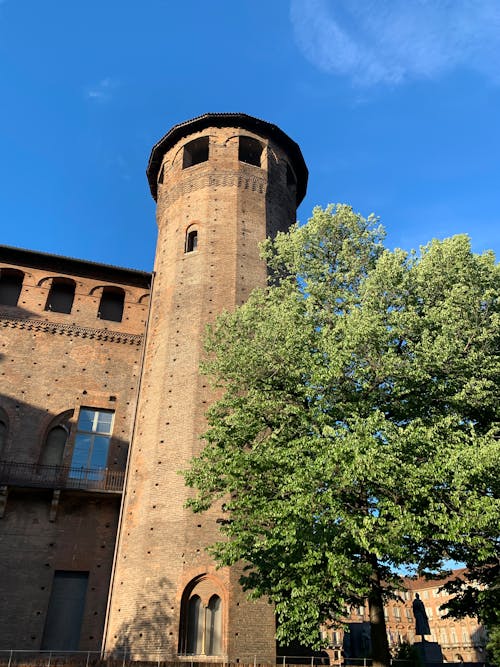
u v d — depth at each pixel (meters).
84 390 25.19
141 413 23.69
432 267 15.88
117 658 17.62
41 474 22.84
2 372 24.58
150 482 20.86
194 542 18.95
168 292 26.31
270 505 13.32
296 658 18.33
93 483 22.75
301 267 18.88
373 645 13.45
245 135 30.78
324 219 18.84
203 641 17.62
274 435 14.60
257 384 15.87
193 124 31.12
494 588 14.00
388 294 15.71
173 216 29.27
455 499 11.60
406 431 12.20
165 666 16.41
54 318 26.75
